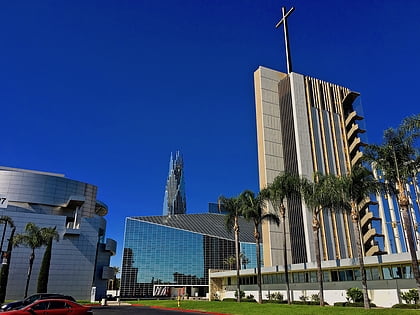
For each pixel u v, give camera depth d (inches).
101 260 3462.1
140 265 5388.8
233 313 1221.1
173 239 5492.1
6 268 1765.5
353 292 1341.0
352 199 1205.7
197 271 5191.9
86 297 2910.9
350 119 3053.6
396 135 1065.5
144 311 1437.0
